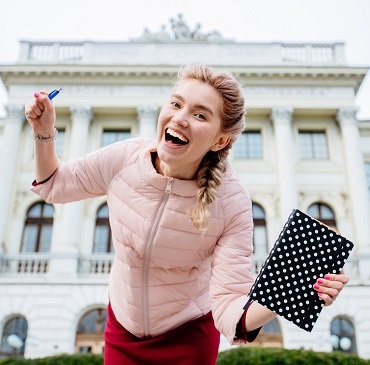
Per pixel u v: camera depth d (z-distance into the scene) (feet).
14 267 58.29
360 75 68.44
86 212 62.80
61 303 55.21
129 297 7.91
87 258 59.00
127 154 7.61
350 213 63.67
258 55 71.77
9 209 62.59
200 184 7.07
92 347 54.03
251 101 68.28
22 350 54.39
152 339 7.97
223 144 7.27
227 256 7.35
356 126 67.41
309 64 68.69
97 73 68.39
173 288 7.84
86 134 66.33
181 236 7.30
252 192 64.80
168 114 6.93
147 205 7.27
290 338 53.11
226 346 51.31
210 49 72.23
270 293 6.38
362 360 34.24
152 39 73.72
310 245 6.55
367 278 57.98
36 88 68.90
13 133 65.98
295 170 66.44
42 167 7.61
